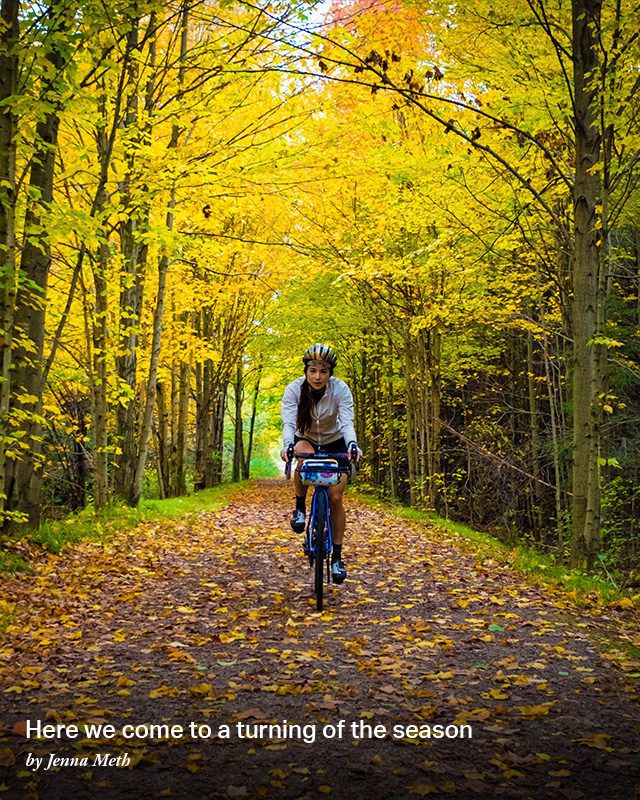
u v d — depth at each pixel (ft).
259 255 41.65
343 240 42.32
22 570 20.52
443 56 27.53
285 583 21.59
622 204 25.90
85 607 17.33
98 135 28.63
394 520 44.50
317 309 58.29
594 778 8.26
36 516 25.36
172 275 45.57
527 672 12.62
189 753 8.86
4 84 21.58
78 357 44.70
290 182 33.37
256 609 17.69
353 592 20.29
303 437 18.57
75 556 23.72
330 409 18.03
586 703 10.96
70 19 20.48
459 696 11.24
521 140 27.86
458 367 57.57
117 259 36.14
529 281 42.55
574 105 23.84
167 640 14.60
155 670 12.46
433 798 7.70
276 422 154.40
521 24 23.76
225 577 22.53
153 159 28.30
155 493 84.17
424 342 49.88
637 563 35.19
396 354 60.34
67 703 10.59
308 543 18.89
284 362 90.17
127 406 40.19
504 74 25.80
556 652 13.97
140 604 18.04
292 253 44.01
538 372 57.62
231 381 97.86
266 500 69.41
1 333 21.15
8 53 20.53
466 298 39.75
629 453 43.93
